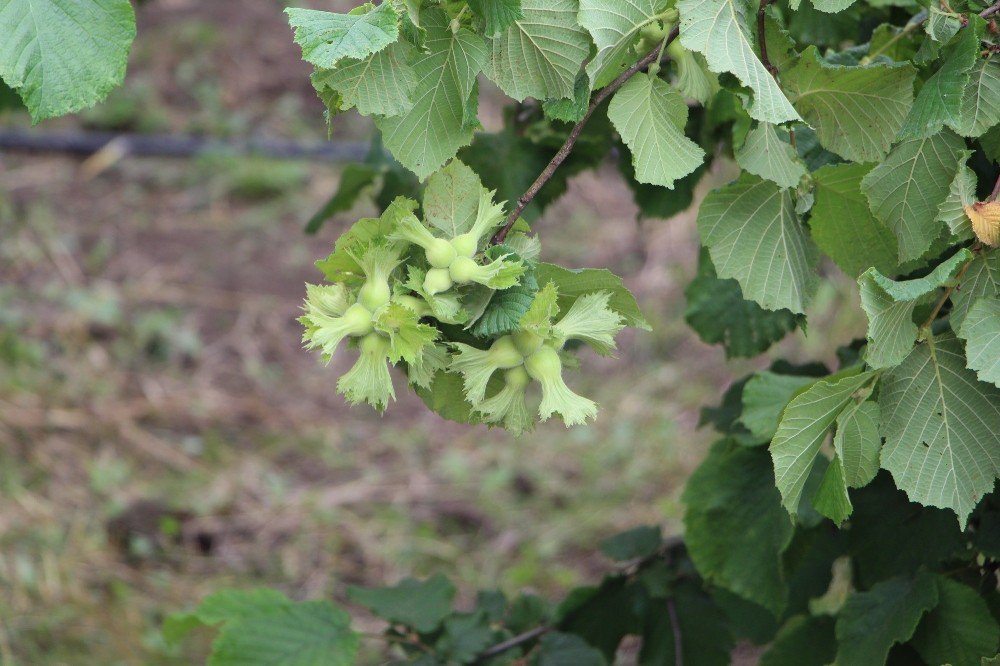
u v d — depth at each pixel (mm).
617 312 1439
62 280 5305
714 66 1367
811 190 1481
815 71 1437
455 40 1391
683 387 5016
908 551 1657
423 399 1462
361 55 1326
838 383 1421
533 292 1382
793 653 1809
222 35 7547
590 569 4016
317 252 5824
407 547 4109
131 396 4648
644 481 4484
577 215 6168
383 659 3553
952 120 1391
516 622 1913
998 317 1412
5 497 3998
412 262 1396
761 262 1475
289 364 5059
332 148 6590
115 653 3439
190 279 5488
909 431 1449
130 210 5984
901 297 1366
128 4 1343
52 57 1339
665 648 1875
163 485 4238
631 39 1404
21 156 6328
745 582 1731
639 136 1415
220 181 6258
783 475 1437
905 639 1583
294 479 4422
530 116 1822
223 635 1719
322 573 3965
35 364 4656
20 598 3570
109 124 6598
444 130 1406
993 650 1587
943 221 1434
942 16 1438
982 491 1448
